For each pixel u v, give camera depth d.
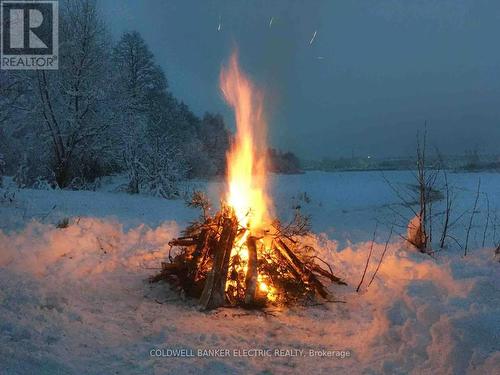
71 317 4.24
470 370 3.18
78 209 10.84
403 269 5.94
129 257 6.52
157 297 5.14
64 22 20.84
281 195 18.44
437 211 11.58
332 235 9.71
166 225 8.17
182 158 23.33
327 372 3.54
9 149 20.83
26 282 4.87
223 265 4.95
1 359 3.26
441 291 4.55
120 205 13.10
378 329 4.11
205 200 6.24
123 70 23.30
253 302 4.83
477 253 6.78
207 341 3.99
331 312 4.86
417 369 3.43
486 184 18.08
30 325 3.84
